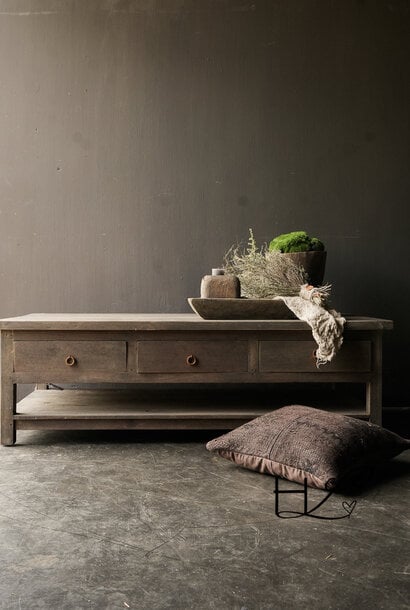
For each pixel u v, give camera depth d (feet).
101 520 6.16
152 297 11.43
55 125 11.28
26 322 8.88
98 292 11.39
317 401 10.11
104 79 11.28
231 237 11.44
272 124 11.37
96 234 11.37
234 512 6.42
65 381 9.03
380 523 6.12
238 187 11.41
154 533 5.83
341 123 11.41
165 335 9.06
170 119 11.33
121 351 9.04
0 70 11.22
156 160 11.36
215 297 9.52
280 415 7.92
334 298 11.53
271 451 7.35
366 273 11.50
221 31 11.29
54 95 11.28
